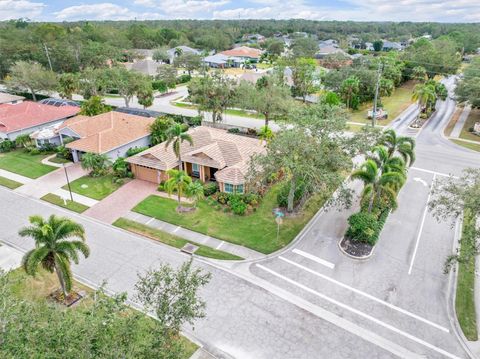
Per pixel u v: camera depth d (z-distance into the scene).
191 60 108.56
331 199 30.22
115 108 68.94
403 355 19.70
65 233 21.52
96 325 13.73
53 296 23.78
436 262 26.97
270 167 30.27
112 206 35.41
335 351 19.91
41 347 12.78
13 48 96.38
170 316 16.61
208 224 32.09
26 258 20.72
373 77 69.44
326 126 29.58
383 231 30.78
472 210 21.92
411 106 72.62
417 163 44.31
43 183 40.47
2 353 12.35
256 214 33.56
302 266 26.62
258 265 26.77
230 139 43.19
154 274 17.67
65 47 102.06
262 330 21.23
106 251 28.67
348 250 28.00
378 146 31.78
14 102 72.62
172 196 37.25
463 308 22.77
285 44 160.75
